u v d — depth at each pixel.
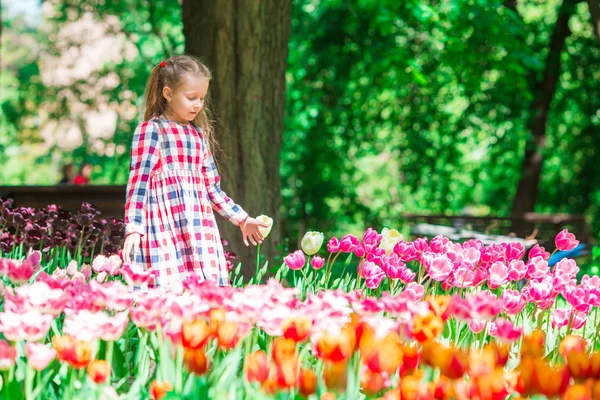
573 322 3.38
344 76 15.62
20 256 4.60
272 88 7.54
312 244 3.73
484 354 2.28
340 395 2.16
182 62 3.88
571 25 17.50
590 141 17.34
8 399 2.22
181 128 3.87
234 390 2.19
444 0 11.51
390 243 4.03
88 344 2.18
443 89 16.47
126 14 17.94
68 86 18.47
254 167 7.43
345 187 17.19
